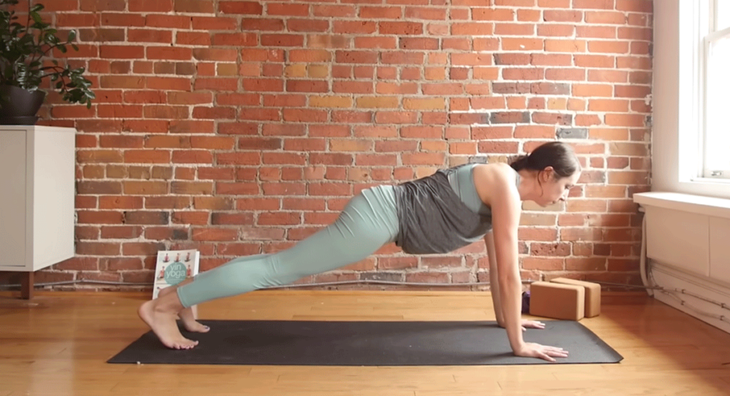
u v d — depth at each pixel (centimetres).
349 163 390
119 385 227
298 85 387
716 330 310
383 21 388
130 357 257
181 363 251
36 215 343
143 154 385
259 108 387
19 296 373
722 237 303
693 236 329
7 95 342
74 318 324
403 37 388
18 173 340
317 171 389
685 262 339
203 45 385
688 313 344
